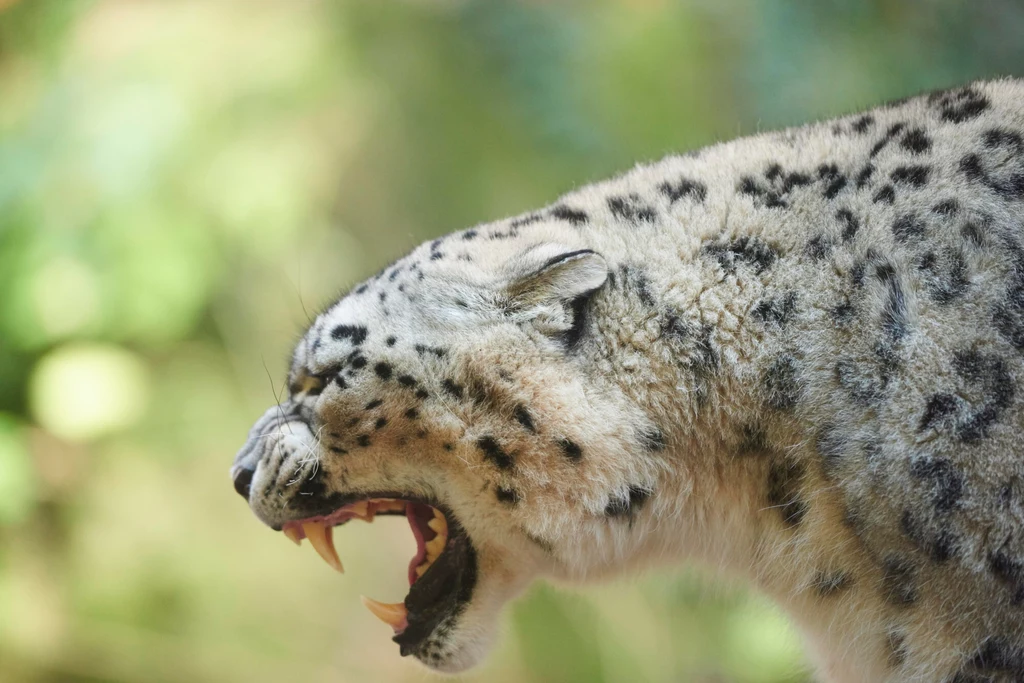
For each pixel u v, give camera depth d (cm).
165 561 2369
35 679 2225
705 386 912
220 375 2544
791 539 933
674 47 2602
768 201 923
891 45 2328
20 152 2436
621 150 2561
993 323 803
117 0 2666
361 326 984
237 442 2489
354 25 2683
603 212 1001
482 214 2577
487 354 938
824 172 920
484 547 1039
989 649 827
